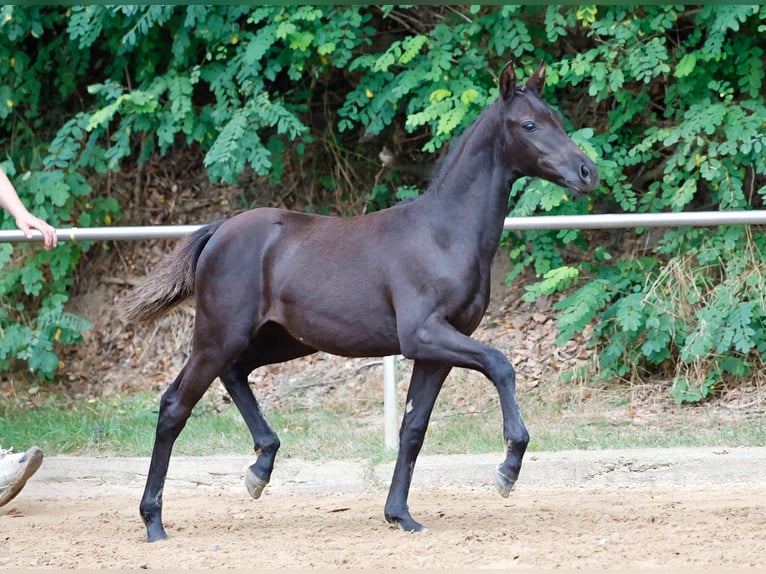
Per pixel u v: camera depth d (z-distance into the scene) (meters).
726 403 12.58
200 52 15.91
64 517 8.85
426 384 7.85
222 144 13.90
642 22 13.41
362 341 7.79
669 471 9.98
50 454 11.50
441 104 13.48
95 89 14.80
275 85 16.83
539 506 8.68
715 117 12.85
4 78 16.53
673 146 14.97
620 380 13.25
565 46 15.23
